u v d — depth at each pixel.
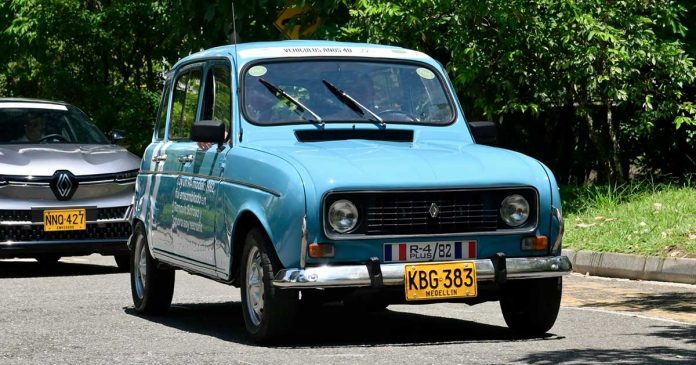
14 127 26.56
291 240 13.77
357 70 16.45
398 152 14.76
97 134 27.45
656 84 31.39
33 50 43.25
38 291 21.47
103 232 24.84
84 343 14.87
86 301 19.86
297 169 13.98
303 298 14.23
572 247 24.39
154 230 17.78
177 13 30.64
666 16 30.59
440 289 13.93
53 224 24.34
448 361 12.82
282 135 15.55
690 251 22.19
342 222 13.78
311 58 16.47
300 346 14.25
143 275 18.34
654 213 25.28
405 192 13.95
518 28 29.84
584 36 29.77
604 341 14.40
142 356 13.64
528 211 14.42
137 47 45.41
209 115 16.66
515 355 13.22
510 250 14.36
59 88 44.41
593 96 31.72
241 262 14.75
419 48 31.00
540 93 30.78
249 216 14.70
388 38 29.62
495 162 14.60
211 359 13.27
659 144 33.88
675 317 17.03
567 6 29.31
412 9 29.28
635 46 29.70
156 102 44.94
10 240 24.16
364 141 15.56
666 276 21.84
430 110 16.47
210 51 17.31
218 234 15.35
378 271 13.74
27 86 48.84
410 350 13.73
